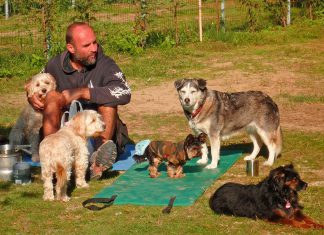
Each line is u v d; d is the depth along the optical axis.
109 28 24.19
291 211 7.79
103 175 10.17
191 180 9.67
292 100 15.68
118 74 10.55
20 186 9.66
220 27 26.11
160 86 18.08
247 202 7.99
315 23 26.56
